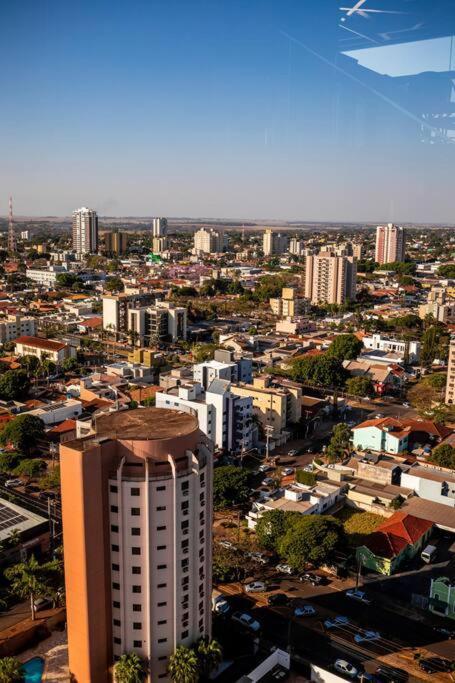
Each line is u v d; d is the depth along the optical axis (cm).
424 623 11681
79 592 9119
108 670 9525
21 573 11825
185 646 9538
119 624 9412
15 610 11819
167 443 9062
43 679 9919
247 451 19488
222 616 11700
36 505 15875
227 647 10781
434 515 15125
